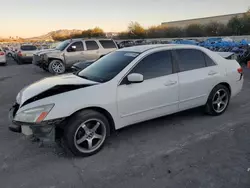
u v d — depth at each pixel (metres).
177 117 4.72
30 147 3.62
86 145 3.31
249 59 13.17
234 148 3.43
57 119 3.03
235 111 5.01
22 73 12.05
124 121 3.58
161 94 3.83
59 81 3.69
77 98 3.15
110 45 12.37
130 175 2.87
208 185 2.63
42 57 11.44
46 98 3.12
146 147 3.54
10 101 6.32
